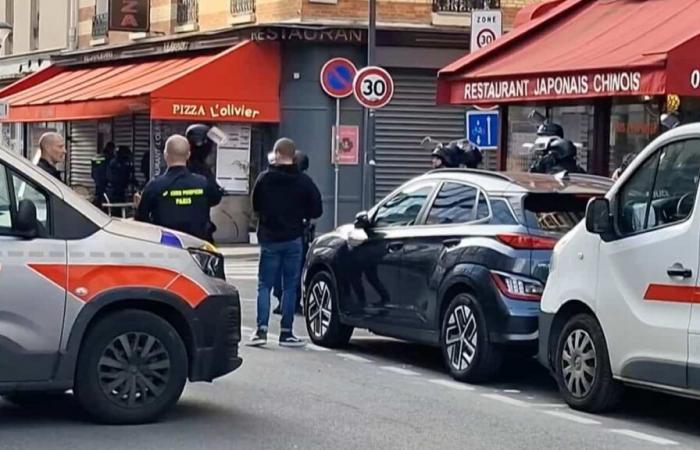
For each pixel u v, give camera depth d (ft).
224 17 94.99
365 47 88.02
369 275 41.73
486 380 37.29
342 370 39.50
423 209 40.19
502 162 64.64
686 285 29.50
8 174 28.96
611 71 48.91
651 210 31.12
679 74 45.98
